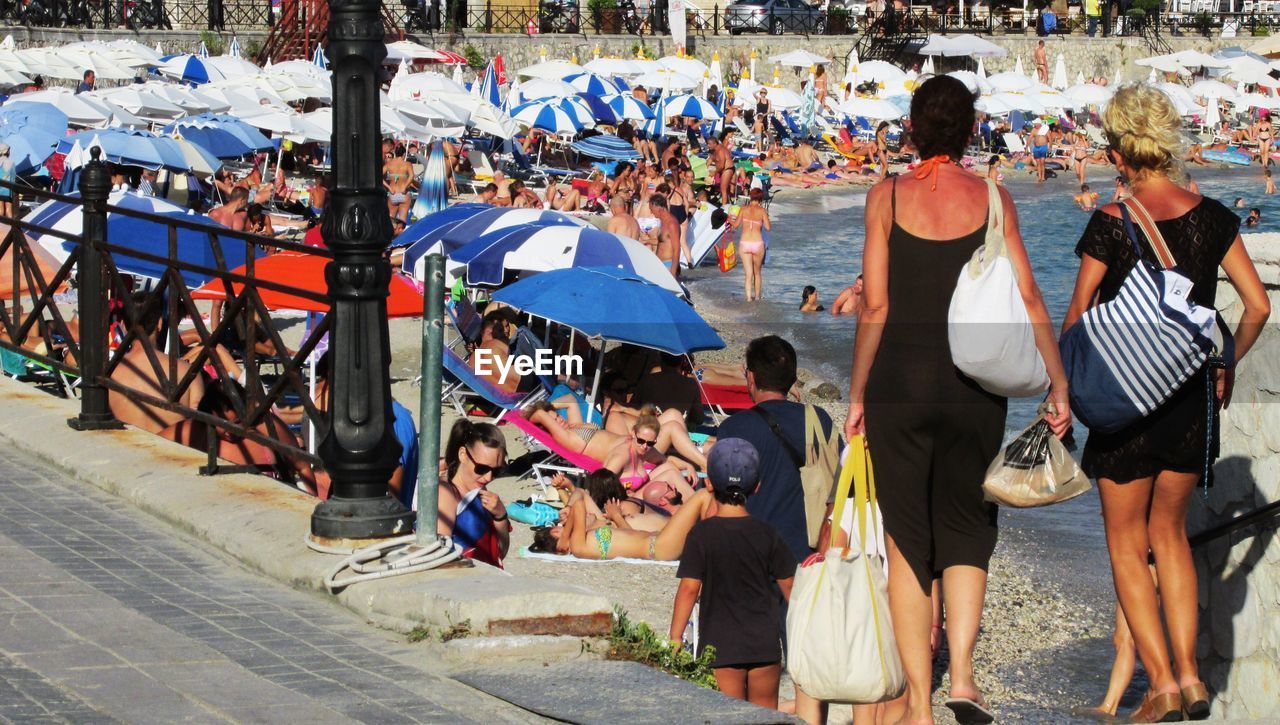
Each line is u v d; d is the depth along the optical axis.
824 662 7.38
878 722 8.84
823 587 7.46
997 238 6.91
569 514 14.66
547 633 8.40
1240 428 9.93
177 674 7.36
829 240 48.72
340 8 9.38
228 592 9.20
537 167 55.84
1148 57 101.50
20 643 7.72
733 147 71.69
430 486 9.44
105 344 13.37
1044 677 12.96
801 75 92.94
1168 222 8.05
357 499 9.59
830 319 33.84
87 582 9.11
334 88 9.47
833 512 7.43
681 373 20.92
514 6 87.56
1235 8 109.00
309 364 19.98
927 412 7.10
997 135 80.56
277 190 43.19
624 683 7.55
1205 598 10.42
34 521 10.66
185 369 13.76
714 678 8.70
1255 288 8.04
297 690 7.24
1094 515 19.03
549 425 18.23
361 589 8.88
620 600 13.61
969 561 7.29
